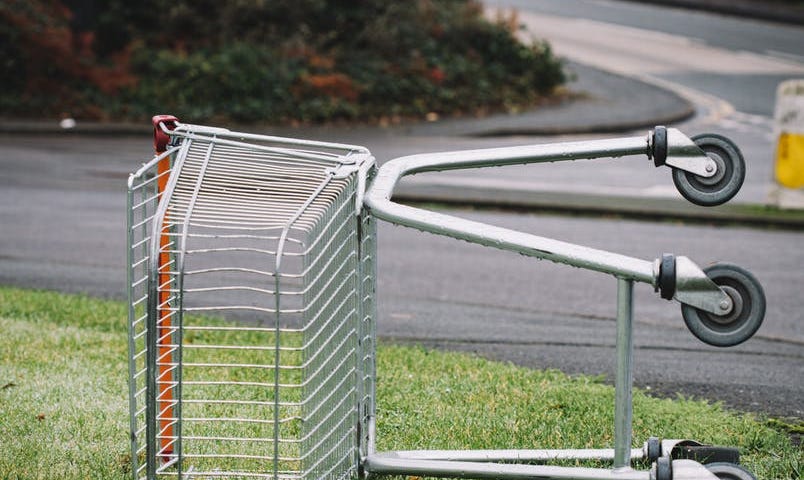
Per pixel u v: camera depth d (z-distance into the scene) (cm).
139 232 1466
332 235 530
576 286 1262
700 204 555
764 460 636
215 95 2770
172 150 546
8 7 2825
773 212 1820
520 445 650
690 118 3011
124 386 752
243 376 786
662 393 822
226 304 1101
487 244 494
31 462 602
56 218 1580
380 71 3005
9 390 736
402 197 1842
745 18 4938
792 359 952
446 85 3055
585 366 893
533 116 2952
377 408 719
